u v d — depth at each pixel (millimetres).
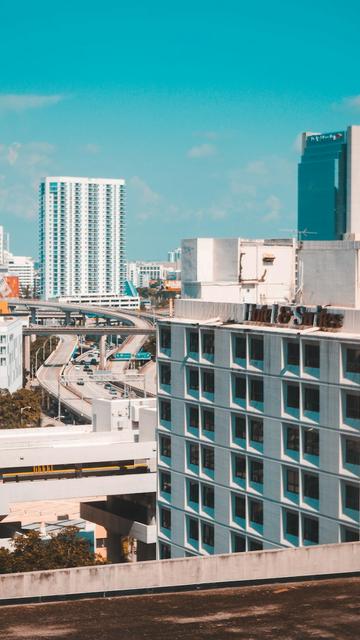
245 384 113750
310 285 125562
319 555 76188
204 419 120062
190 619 65375
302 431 106812
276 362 109125
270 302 138125
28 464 144000
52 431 172875
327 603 68312
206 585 73000
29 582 70250
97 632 63062
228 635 62219
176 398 123500
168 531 126312
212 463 119000
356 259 120062
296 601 68938
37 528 170375
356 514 102312
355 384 101250
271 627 63562
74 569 71188
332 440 103688
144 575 72438
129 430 167000
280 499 109438
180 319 124562
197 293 134750
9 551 141875
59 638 62062
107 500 157625
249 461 113625
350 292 120562
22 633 63094
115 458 147625
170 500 125312
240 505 115125
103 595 71250
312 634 62219
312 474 106125
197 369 120562
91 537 172875
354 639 61312
